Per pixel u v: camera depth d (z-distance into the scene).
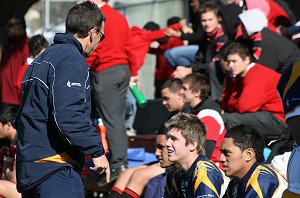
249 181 16.73
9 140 25.14
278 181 16.62
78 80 16.34
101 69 24.94
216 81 26.09
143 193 23.03
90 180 25.67
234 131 17.31
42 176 16.45
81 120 16.19
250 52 24.20
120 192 23.48
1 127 24.77
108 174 16.83
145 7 36.56
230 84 24.12
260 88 23.20
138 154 25.95
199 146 17.48
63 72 16.31
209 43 27.89
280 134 22.08
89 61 24.81
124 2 37.28
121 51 25.33
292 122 12.34
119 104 25.14
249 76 23.31
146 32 29.44
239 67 23.27
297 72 12.34
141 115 28.91
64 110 16.08
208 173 16.91
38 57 17.00
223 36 27.03
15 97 30.56
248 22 24.78
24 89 16.89
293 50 25.41
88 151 16.38
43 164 16.50
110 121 24.94
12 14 32.62
